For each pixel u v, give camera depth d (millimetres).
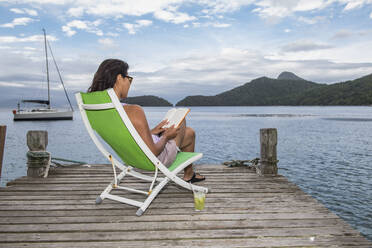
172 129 2387
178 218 2219
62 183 3348
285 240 1850
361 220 5742
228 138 22734
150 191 2389
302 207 2494
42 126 38906
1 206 2500
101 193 2807
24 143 20969
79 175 3773
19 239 1843
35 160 3645
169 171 2377
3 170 11695
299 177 9531
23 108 50750
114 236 1890
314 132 26766
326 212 2367
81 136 25500
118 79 2172
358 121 43281
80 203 2584
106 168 4234
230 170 4062
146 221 2152
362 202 6855
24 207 2473
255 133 27109
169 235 1909
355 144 18188
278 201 2664
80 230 1980
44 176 3670
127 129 2041
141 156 2277
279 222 2148
